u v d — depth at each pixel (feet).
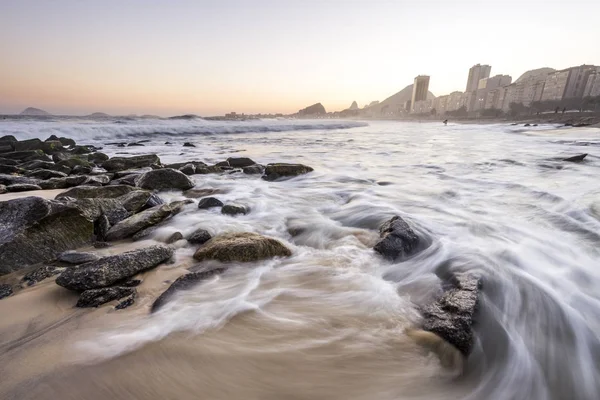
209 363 7.60
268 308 10.07
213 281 11.35
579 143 69.31
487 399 7.22
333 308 10.15
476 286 10.92
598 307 10.45
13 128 70.64
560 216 19.44
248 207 22.12
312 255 14.20
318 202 24.52
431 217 19.92
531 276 12.26
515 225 18.31
